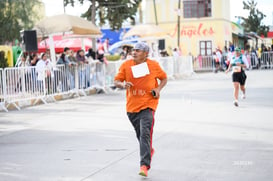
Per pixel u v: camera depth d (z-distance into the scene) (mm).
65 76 22188
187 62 39031
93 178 8016
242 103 17609
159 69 8414
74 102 20797
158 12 54031
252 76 32969
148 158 8016
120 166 8781
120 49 46562
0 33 45125
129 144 10781
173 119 14227
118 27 41125
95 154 9852
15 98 18906
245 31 73188
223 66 45906
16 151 10539
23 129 13719
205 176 7887
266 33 72625
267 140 10633
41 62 20453
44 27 23672
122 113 16328
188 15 53562
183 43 53781
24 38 22359
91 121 14680
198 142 10648
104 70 25312
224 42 53094
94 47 36344
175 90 24703
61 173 8422
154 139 11148
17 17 45844
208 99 19469
